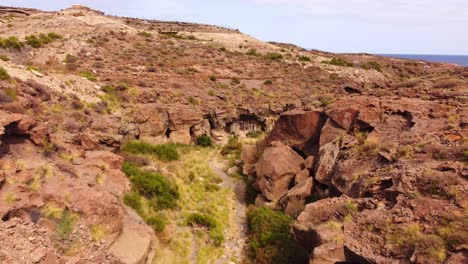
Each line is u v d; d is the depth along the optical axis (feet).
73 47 143.33
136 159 69.62
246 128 115.55
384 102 69.36
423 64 273.33
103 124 73.82
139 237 42.80
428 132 55.26
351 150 59.06
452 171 42.27
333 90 144.77
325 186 60.75
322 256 35.55
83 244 37.27
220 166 89.56
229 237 57.77
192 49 190.70
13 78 64.75
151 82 117.08
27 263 31.50
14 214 36.27
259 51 220.43
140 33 199.41
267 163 68.33
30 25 171.32
